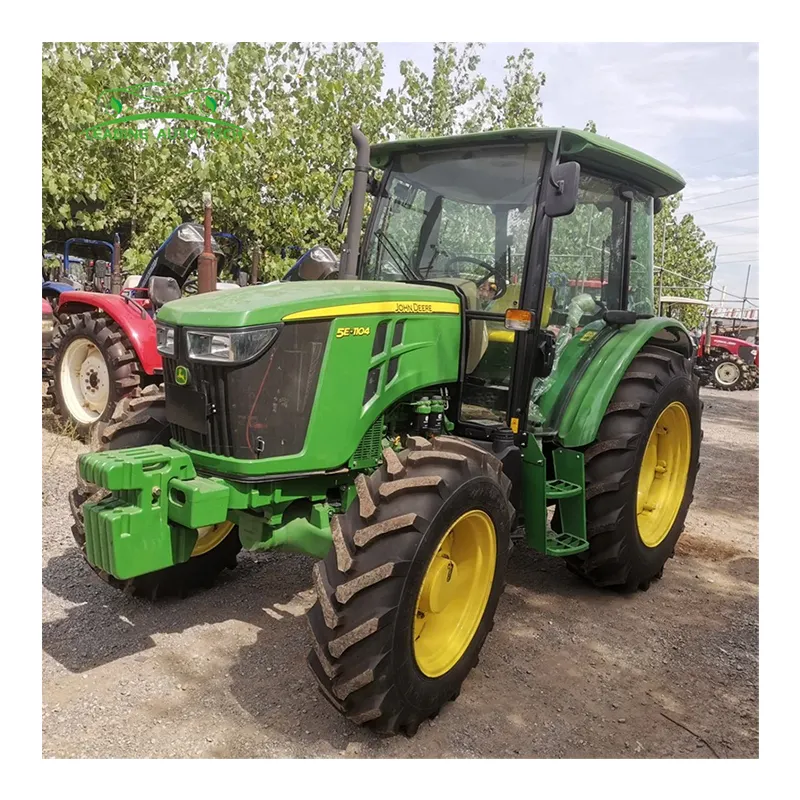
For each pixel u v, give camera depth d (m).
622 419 3.82
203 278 5.84
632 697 3.07
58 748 2.59
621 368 3.86
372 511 2.61
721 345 15.24
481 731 2.80
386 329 3.13
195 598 3.74
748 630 3.68
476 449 2.94
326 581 2.59
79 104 7.82
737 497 6.18
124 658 3.16
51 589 3.74
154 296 5.81
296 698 2.92
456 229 3.69
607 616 3.79
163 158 8.38
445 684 2.82
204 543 3.74
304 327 2.88
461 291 3.54
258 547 3.08
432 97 11.34
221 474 2.89
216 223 9.05
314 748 2.66
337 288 3.11
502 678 3.16
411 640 2.62
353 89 9.44
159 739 2.66
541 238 3.40
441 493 2.69
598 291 4.14
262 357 2.81
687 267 21.45
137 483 2.72
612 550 3.84
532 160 3.47
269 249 9.09
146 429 3.40
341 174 3.83
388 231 3.92
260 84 9.41
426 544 2.61
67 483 5.16
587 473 3.84
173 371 3.03
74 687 2.93
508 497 3.12
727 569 4.51
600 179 3.95
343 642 2.48
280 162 8.81
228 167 8.40
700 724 2.91
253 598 3.76
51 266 8.76
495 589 3.05
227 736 2.69
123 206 8.77
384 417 3.30
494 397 3.56
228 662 3.15
